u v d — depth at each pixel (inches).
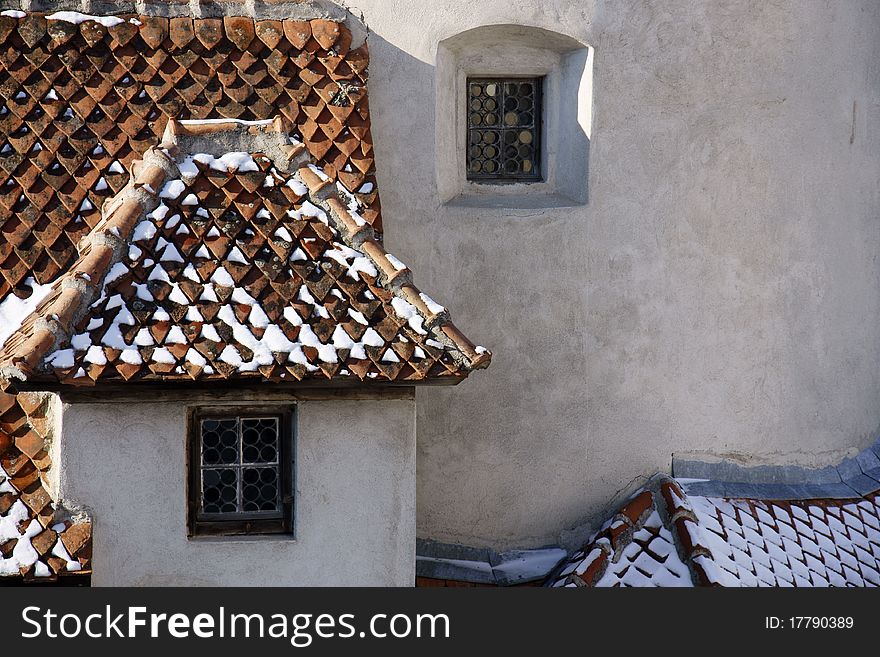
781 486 446.6
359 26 422.9
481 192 442.6
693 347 437.7
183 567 340.8
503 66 439.5
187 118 389.1
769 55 438.3
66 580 327.6
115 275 329.1
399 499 349.7
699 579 389.7
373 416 347.9
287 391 341.7
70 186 373.4
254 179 353.1
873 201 465.4
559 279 430.3
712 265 437.7
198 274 334.6
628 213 431.8
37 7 400.5
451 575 421.1
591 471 433.7
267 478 348.8
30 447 339.6
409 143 425.4
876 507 451.5
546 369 430.6
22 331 328.2
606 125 429.4
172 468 338.3
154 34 400.8
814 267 449.7
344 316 334.6
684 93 432.5
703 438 440.1
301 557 346.3
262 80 399.2
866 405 470.0
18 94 386.9
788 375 447.8
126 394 333.7
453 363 333.1
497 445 430.0
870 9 458.9
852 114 455.2
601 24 427.5
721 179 436.8
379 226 384.2
